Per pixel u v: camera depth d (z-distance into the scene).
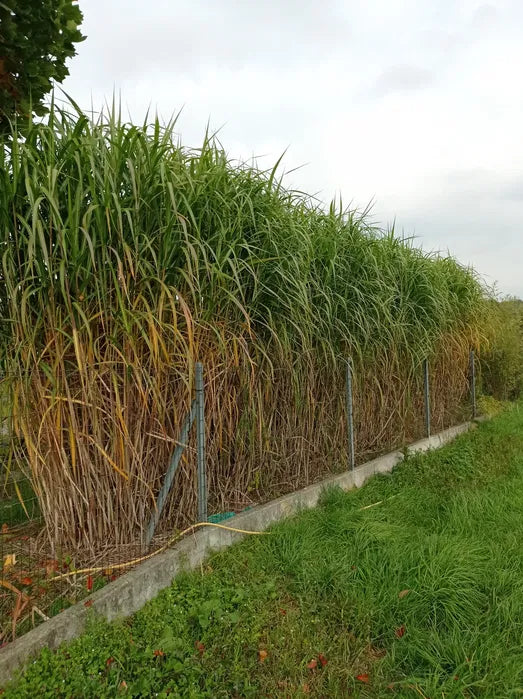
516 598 2.53
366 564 2.86
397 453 5.11
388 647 2.25
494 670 2.06
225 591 2.51
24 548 2.74
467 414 7.75
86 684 1.85
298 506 3.64
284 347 3.49
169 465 2.83
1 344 2.42
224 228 2.99
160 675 1.92
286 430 3.96
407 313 5.45
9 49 2.33
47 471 2.57
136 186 2.49
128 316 2.49
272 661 2.08
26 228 2.18
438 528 3.52
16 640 1.92
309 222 4.10
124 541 2.73
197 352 2.87
